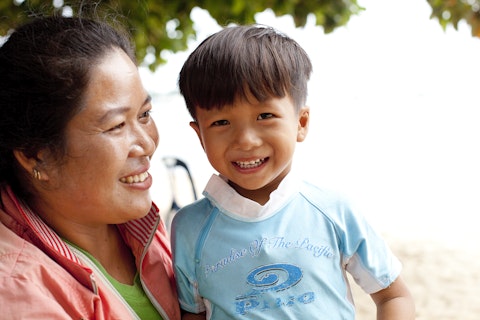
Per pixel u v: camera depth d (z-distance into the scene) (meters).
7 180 1.74
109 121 1.64
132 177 1.74
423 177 11.59
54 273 1.57
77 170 1.65
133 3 4.30
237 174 1.86
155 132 1.84
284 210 1.88
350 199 1.96
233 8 4.98
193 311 1.94
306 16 5.62
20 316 1.43
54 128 1.60
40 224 1.69
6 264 1.51
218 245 1.88
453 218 8.29
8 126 1.61
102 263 1.85
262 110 1.81
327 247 1.86
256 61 1.82
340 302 1.84
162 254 2.04
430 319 4.91
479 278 5.77
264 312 1.80
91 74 1.61
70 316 1.55
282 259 1.83
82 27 1.70
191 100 1.93
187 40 5.46
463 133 17.89
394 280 1.93
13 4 3.79
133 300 1.84
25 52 1.60
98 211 1.72
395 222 8.19
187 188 9.50
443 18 6.05
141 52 5.09
